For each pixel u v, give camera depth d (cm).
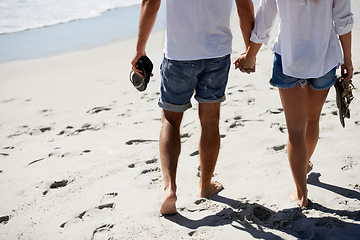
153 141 440
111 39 934
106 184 364
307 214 301
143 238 289
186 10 288
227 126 452
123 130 471
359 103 470
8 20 1177
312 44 283
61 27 1095
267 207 313
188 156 402
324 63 291
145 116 505
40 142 456
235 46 765
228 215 306
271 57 684
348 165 359
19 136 474
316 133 326
